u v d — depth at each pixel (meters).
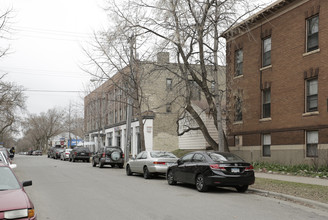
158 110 38.12
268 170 18.97
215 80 17.80
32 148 158.12
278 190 12.06
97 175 19.59
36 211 9.04
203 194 11.96
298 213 8.84
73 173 21.02
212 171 11.98
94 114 51.78
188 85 20.50
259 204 10.05
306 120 18.59
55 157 50.31
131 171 19.27
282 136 20.22
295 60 19.52
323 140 17.48
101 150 27.39
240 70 24.30
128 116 27.81
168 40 18.78
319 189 11.91
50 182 15.75
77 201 10.51
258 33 22.45
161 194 11.92
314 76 18.34
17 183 7.13
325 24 17.75
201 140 29.19
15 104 44.41
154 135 37.94
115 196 11.46
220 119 17.52
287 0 19.84
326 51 17.59
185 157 14.02
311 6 18.61
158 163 17.02
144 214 8.54
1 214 5.57
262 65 22.23
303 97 18.91
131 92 26.34
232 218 8.12
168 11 17.86
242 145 23.69
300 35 19.25
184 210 9.05
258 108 22.28
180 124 32.28
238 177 11.95
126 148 27.48
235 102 23.95
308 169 17.55
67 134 102.69
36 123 102.94
